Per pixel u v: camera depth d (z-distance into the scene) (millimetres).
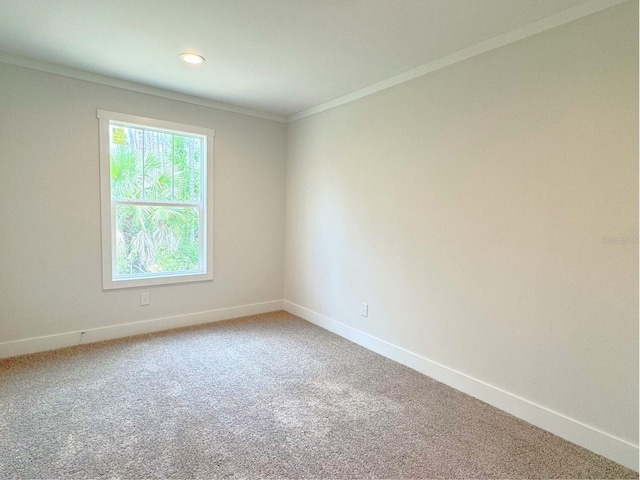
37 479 1599
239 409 2211
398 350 2986
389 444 1914
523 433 2045
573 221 1947
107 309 3291
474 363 2443
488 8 1933
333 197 3635
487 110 2311
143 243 3500
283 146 4285
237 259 4047
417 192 2791
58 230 3000
